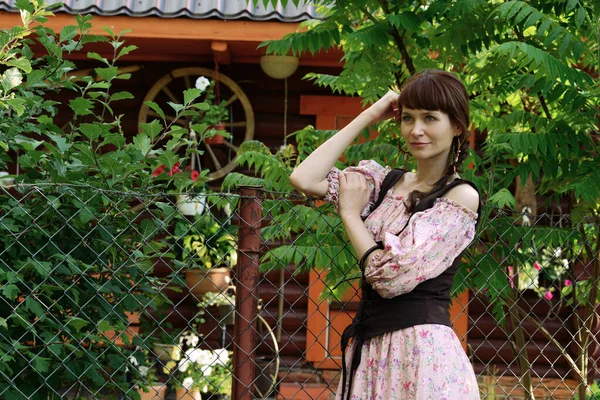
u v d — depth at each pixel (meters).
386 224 2.25
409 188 2.32
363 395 2.21
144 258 2.88
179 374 5.50
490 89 4.12
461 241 2.15
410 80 2.22
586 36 3.79
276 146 6.67
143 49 6.21
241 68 6.65
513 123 3.68
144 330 5.69
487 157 4.10
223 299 5.86
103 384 2.79
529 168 3.42
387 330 2.17
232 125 6.55
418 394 2.09
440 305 2.19
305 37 3.87
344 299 6.34
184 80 6.71
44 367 2.64
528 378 3.35
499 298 3.44
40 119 3.00
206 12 5.70
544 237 3.21
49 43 3.12
